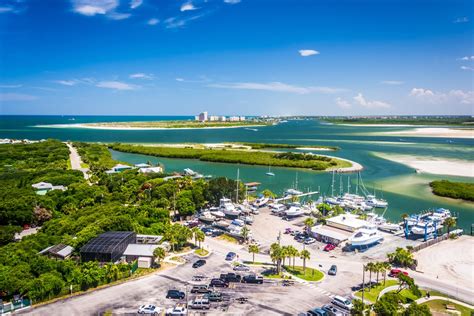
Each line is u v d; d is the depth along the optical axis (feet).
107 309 276.82
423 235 468.34
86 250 350.43
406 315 251.19
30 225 481.46
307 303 288.51
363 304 260.42
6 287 285.02
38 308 277.64
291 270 354.13
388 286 321.52
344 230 462.60
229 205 563.89
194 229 416.87
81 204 551.59
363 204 643.45
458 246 433.48
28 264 323.57
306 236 460.96
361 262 379.96
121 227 415.85
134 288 311.68
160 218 483.10
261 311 275.18
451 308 284.20
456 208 639.76
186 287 314.14
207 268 355.36
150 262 356.18
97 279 313.12
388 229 495.41
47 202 526.57
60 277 311.27
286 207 597.11
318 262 377.91
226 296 297.94
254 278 323.37
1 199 540.11
